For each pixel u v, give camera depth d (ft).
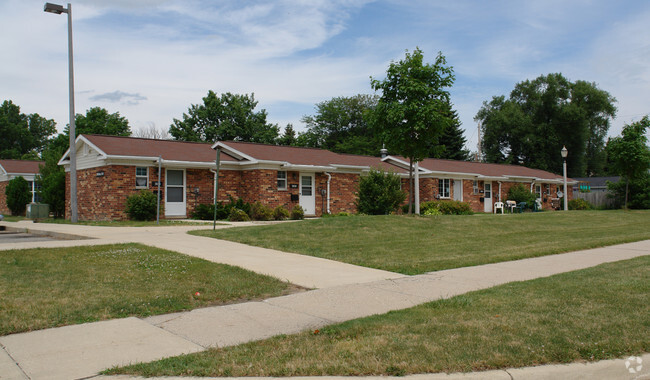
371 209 71.05
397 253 36.22
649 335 16.79
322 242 40.63
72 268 28.12
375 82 53.31
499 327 17.44
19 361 14.15
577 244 42.65
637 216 79.10
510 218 61.87
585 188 149.07
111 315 19.10
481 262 33.12
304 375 13.39
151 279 25.57
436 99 52.01
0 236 49.06
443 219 55.06
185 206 70.18
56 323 17.85
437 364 13.96
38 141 236.02
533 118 186.80
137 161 65.98
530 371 13.76
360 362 14.10
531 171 123.85
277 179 75.31
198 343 16.02
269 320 18.85
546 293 23.09
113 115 146.92
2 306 19.56
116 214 64.49
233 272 27.84
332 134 214.07
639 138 96.37
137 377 13.08
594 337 16.46
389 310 20.29
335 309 20.54
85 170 71.87
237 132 163.02
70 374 13.19
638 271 29.35
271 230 46.06
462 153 169.89
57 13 66.64
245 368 13.67
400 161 99.25
